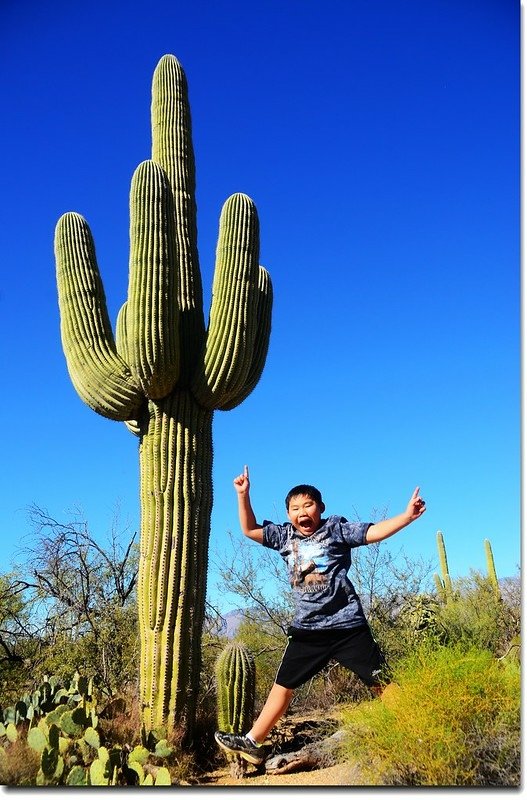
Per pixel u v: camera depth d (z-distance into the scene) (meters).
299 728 7.04
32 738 4.98
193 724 6.46
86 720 5.46
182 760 5.82
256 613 10.20
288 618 10.08
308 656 5.02
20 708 6.09
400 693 4.28
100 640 8.56
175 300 6.87
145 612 6.63
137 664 8.45
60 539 9.27
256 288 7.25
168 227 6.87
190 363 7.25
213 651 9.38
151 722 6.34
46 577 9.25
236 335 7.02
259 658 9.71
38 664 8.71
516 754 3.92
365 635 4.90
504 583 10.60
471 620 9.09
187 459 6.93
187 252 7.82
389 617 9.59
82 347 7.20
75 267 7.41
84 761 5.09
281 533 5.20
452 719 4.06
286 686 5.10
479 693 4.21
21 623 9.52
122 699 6.55
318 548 5.02
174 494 6.80
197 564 6.77
